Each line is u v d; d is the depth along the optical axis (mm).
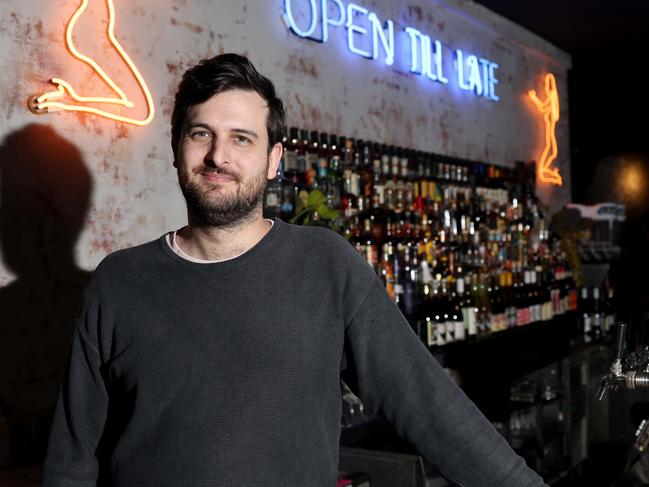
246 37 3471
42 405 2623
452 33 5145
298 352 1371
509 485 1337
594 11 5848
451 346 3746
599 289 5629
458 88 5164
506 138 5785
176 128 1518
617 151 9578
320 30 3926
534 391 4180
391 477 2406
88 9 2781
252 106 1460
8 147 2516
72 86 2717
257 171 1460
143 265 1456
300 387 1360
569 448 4414
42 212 2621
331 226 3398
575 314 5426
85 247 2768
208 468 1312
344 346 1437
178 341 1372
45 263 2633
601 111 9547
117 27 2895
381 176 3898
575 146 9812
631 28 6375
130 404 1382
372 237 3740
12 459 2445
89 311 1453
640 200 8766
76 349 1467
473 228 4582
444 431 1354
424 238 4074
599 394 1917
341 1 4070
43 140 2625
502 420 3885
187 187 1456
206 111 1446
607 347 4945
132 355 1386
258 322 1376
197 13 3230
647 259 6000
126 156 2922
